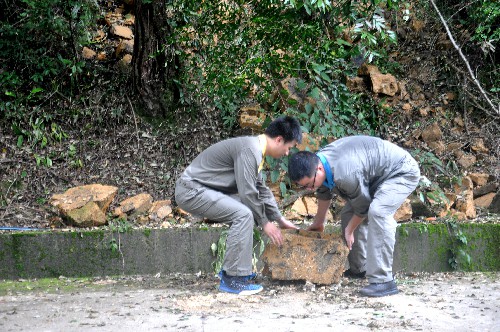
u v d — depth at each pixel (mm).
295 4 5449
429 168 7145
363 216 4816
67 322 3840
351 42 7355
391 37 5840
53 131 6988
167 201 6426
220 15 6723
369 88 7773
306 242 4898
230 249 4633
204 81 7305
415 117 7883
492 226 5996
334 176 4512
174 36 7039
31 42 7535
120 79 7516
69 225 5996
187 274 5637
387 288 4625
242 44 6605
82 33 7594
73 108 7230
